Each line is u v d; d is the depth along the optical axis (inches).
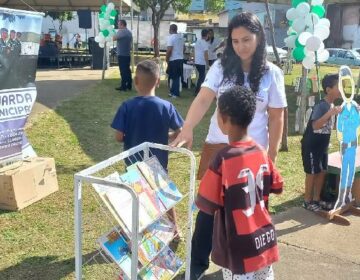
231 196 88.8
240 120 90.5
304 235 160.1
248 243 89.4
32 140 264.2
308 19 243.4
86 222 160.7
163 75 625.3
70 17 1250.0
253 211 90.9
